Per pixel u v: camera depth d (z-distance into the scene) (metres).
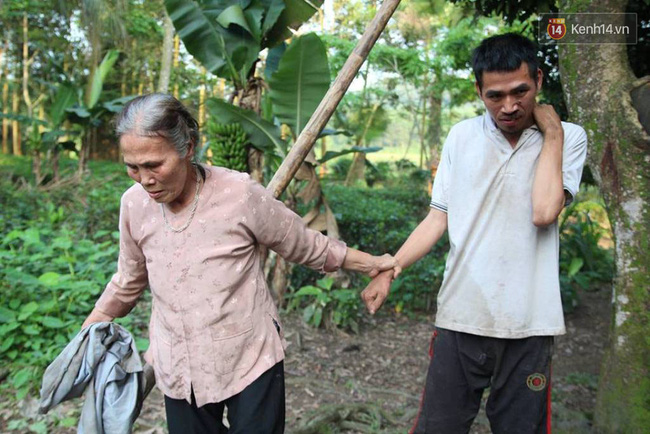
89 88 10.22
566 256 6.48
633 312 2.37
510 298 1.73
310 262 1.70
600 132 2.42
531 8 3.42
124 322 3.99
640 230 2.32
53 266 4.49
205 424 1.65
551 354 1.78
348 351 4.38
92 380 1.60
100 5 8.70
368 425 3.10
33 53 16.06
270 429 1.57
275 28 4.25
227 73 4.34
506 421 1.83
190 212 1.49
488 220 1.75
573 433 2.82
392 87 15.38
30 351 3.58
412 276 5.50
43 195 8.72
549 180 1.65
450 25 12.68
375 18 1.94
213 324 1.50
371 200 9.87
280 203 1.61
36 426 2.85
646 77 2.32
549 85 4.50
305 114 4.20
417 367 4.12
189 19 4.20
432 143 15.53
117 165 14.12
